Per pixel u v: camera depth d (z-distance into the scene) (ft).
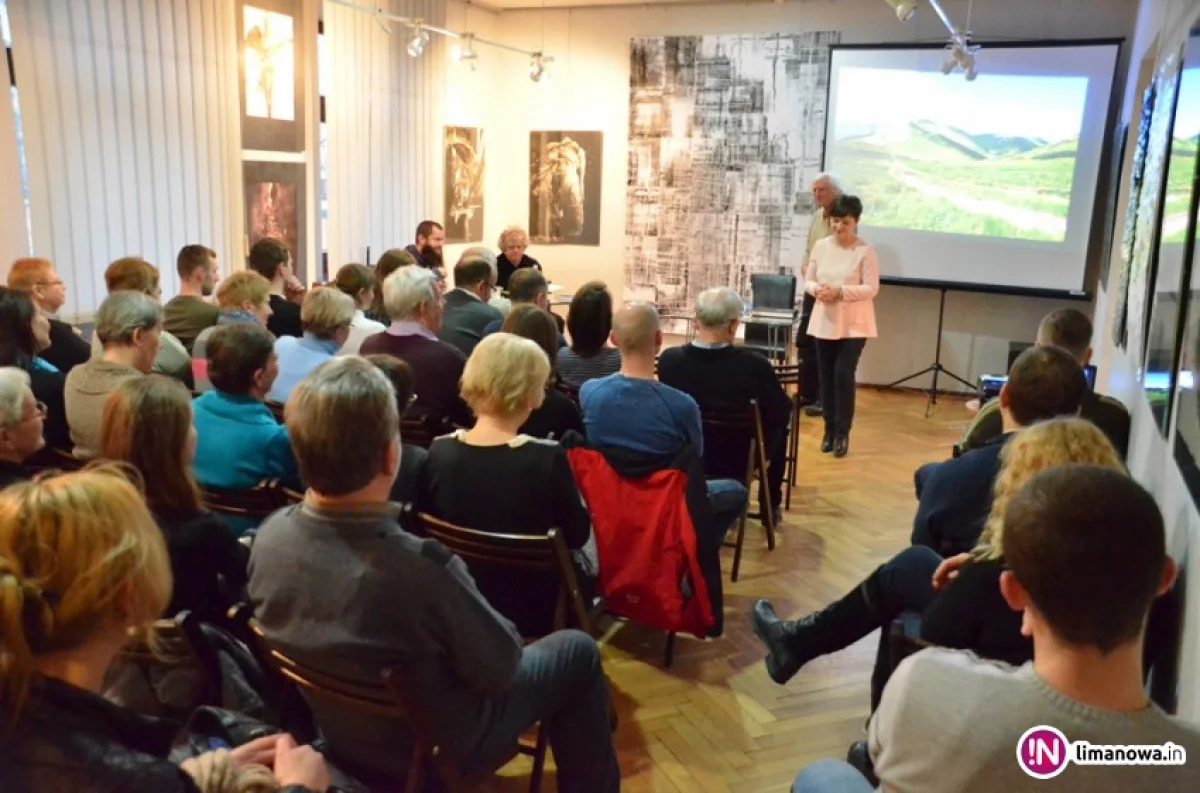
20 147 14.42
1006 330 22.88
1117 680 3.32
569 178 27.37
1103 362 17.87
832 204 17.48
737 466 11.98
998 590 5.74
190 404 6.05
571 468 8.07
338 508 4.99
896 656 6.18
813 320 17.37
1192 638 5.56
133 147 16.39
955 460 7.68
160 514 5.90
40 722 3.19
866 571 12.22
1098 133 20.40
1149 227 10.24
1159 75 11.44
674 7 25.22
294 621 5.04
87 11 15.25
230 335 7.66
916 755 3.53
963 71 21.70
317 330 10.67
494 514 7.35
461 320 12.96
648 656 9.87
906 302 23.75
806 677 9.52
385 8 22.72
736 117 24.91
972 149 21.89
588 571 8.48
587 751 6.57
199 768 3.89
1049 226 21.29
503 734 5.75
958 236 22.39
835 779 4.97
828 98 23.40
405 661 4.96
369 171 22.94
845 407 17.39
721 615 9.44
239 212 19.02
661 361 11.98
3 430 6.64
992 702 3.39
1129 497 3.32
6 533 3.25
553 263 28.14
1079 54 20.34
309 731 6.12
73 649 3.32
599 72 26.45
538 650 6.24
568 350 11.96
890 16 22.91
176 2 16.98
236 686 5.67
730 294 11.73
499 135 28.04
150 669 5.52
